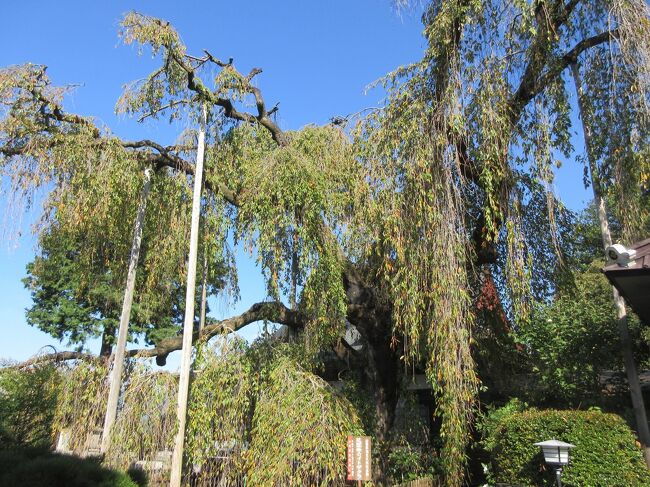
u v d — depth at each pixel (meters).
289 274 8.84
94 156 9.24
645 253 5.62
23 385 10.24
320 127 10.04
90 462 6.56
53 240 9.95
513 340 9.22
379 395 9.92
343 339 10.69
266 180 8.74
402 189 7.58
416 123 7.57
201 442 8.16
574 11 8.09
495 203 7.75
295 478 7.44
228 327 9.28
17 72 8.83
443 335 6.96
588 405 7.76
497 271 9.75
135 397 8.59
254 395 8.62
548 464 6.51
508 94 7.88
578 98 7.92
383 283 8.64
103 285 15.91
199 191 9.30
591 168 7.57
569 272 9.23
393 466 9.66
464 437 7.13
